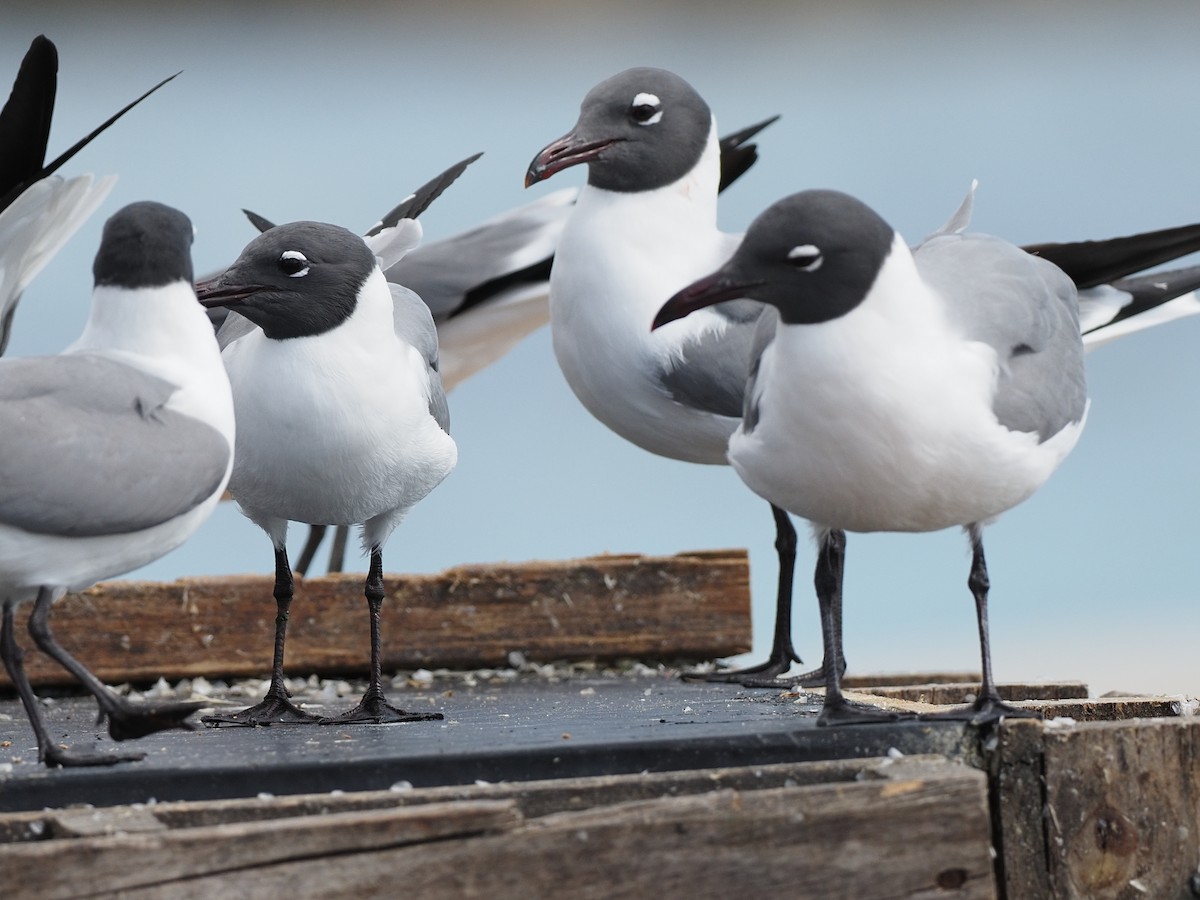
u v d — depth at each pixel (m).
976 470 8.11
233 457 8.93
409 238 10.59
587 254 12.04
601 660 12.66
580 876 6.88
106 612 12.04
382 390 9.53
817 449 8.07
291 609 12.30
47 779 7.56
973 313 8.35
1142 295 11.83
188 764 7.77
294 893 6.67
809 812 7.03
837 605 10.84
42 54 9.86
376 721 9.66
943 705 9.62
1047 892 7.78
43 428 7.76
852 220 7.84
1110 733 7.78
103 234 8.43
